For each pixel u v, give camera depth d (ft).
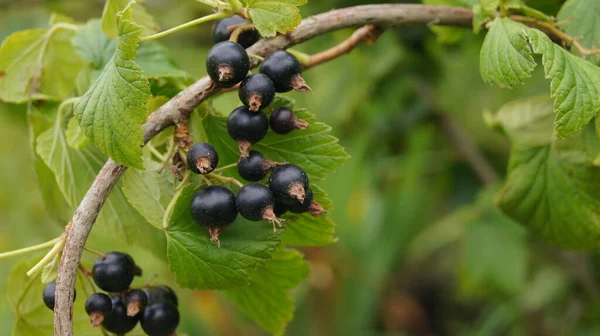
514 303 3.45
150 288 1.97
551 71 1.89
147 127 1.89
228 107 2.42
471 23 2.07
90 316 1.89
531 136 2.12
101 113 1.84
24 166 3.96
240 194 1.84
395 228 3.83
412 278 4.94
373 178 3.65
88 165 2.03
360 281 3.84
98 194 1.86
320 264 3.69
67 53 2.15
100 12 3.43
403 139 3.32
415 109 3.15
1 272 3.72
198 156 1.86
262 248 1.90
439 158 3.58
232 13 1.89
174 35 3.38
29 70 2.14
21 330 1.98
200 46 3.44
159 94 2.07
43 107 2.13
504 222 3.16
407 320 4.72
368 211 3.87
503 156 3.54
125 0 1.98
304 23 1.99
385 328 4.69
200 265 1.89
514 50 1.92
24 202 3.93
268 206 1.84
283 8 1.88
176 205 1.88
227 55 1.84
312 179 1.93
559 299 3.43
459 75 3.59
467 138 3.34
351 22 2.02
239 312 3.85
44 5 3.27
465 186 3.59
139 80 1.84
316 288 3.83
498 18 1.96
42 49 2.14
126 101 1.83
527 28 1.93
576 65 1.91
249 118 1.86
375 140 3.28
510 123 2.14
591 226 2.08
